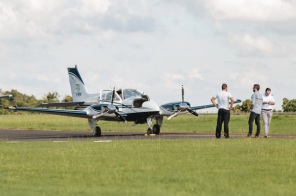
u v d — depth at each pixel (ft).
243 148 185.88
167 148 190.49
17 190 107.65
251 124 249.34
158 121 339.57
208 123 470.39
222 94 245.86
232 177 119.96
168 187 108.88
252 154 165.99
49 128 472.44
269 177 119.75
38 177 123.95
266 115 248.52
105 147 199.62
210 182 114.01
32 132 400.26
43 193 104.37
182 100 341.00
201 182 114.01
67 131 416.87
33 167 141.59
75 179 120.26
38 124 549.54
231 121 477.36
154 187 108.88
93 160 154.92
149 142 224.33
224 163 143.95
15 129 464.24
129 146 202.49
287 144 201.36
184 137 285.23
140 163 145.89
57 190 107.24
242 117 566.36
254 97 246.68
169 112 332.60
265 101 247.70
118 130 410.31
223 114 245.86
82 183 115.03
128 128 440.04
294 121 444.55
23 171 134.10
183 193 102.42
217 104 247.09
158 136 305.53
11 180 119.85
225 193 102.17
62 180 119.14
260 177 119.75
